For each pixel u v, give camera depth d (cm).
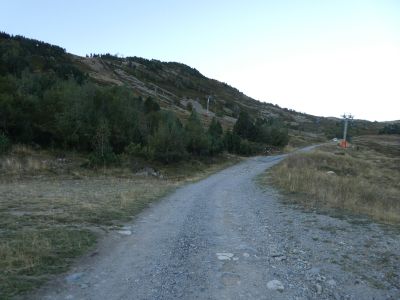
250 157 6247
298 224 1112
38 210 1129
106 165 2992
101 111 3644
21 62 6681
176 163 4047
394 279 654
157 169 3497
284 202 1564
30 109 3177
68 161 2902
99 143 3136
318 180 2211
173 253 784
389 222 1137
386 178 3969
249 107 19825
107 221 1068
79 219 1045
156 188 2212
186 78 19638
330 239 926
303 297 570
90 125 3366
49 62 10706
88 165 2877
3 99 2905
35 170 2442
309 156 4731
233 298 555
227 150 6181
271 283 620
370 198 1712
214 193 2048
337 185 1972
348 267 713
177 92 15850
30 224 927
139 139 3975
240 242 895
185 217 1245
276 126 8362
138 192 1859
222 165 4738
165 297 550
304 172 2892
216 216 1274
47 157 2848
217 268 690
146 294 559
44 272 616
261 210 1396
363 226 1077
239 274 660
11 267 620
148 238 911
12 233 822
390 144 11869
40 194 1525
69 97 3422
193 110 5272
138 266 689
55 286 567
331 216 1231
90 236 861
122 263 701
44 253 697
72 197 1477
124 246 822
